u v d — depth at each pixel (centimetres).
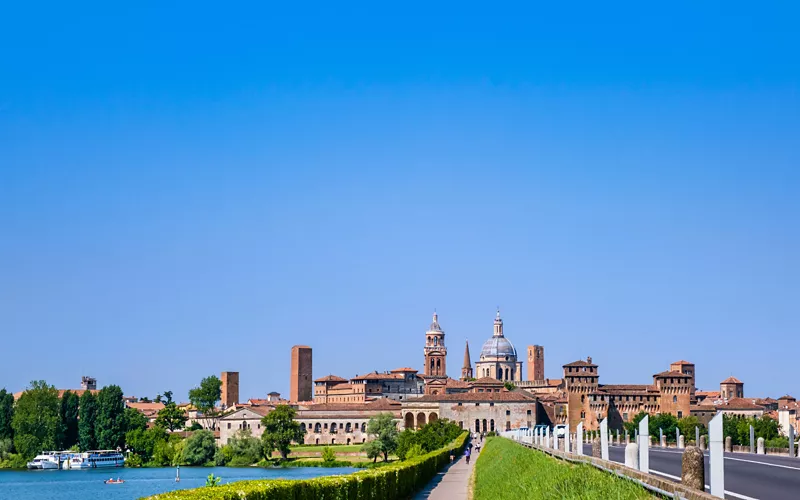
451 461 16850
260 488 4725
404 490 8675
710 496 3256
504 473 8494
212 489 4422
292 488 5147
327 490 5766
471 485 10688
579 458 6512
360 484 6494
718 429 3359
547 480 5878
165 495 4088
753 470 5978
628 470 4678
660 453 9081
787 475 5525
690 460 3659
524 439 13550
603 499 4228
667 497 3706
